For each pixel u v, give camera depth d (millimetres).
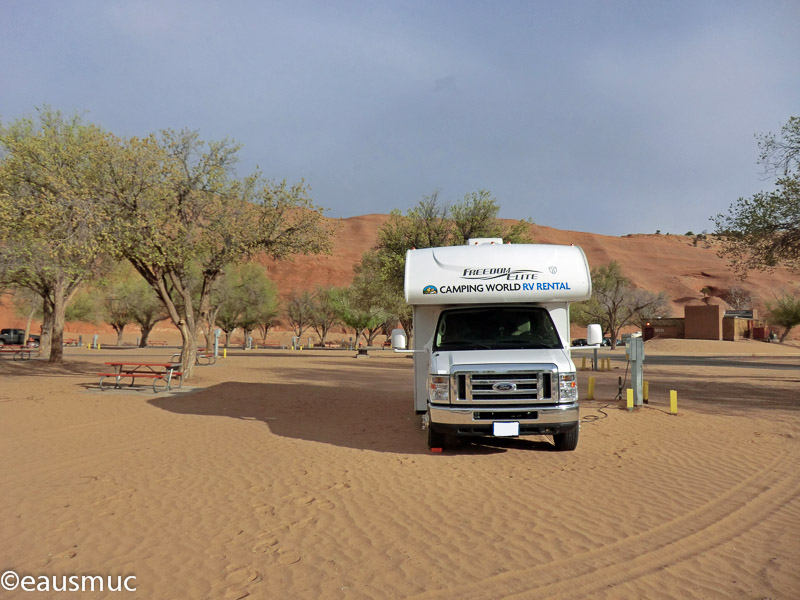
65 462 7012
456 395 7070
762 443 8289
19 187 15211
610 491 5871
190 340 18016
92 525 4824
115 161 14609
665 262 115812
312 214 17250
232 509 5250
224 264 17828
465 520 4980
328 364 27000
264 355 36000
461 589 3689
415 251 8445
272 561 4109
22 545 4398
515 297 7957
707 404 12609
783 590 3672
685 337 57375
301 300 57562
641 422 10109
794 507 5367
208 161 16125
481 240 8969
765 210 17578
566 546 4402
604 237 125812
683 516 5102
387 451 7777
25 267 20500
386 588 3693
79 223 14016
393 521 4949
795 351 47531
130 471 6586
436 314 8492
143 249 14609
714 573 3938
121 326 49000
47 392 14148
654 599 3562
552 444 8234
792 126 16969
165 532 4668
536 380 7035
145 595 3588
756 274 104250
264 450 7738
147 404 12203
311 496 5660
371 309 42344
